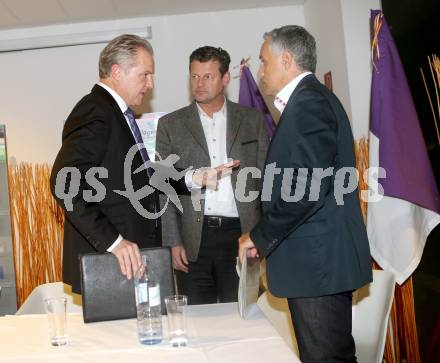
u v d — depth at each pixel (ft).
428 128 9.59
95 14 13.94
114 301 5.71
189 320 5.58
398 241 9.76
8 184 13.50
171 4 13.74
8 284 13.44
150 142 12.16
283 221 5.70
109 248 5.71
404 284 10.12
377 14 9.80
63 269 6.64
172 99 14.58
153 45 14.61
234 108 9.45
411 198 9.32
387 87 9.63
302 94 5.79
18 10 13.17
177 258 8.90
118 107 6.71
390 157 9.51
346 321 6.03
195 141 9.13
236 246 8.87
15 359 4.62
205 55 9.00
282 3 14.47
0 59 14.61
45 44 14.33
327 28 12.65
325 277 5.80
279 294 6.00
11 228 13.52
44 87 14.60
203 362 4.35
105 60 6.78
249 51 14.65
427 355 9.49
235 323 5.41
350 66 11.46
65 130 6.27
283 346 4.67
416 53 9.71
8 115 14.58
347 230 5.98
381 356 6.68
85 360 4.53
